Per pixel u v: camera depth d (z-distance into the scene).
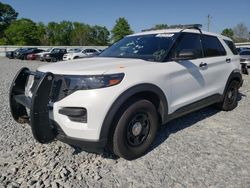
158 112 4.11
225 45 5.66
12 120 5.50
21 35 77.00
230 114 5.81
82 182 3.28
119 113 3.50
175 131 4.81
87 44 88.06
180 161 3.74
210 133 4.73
